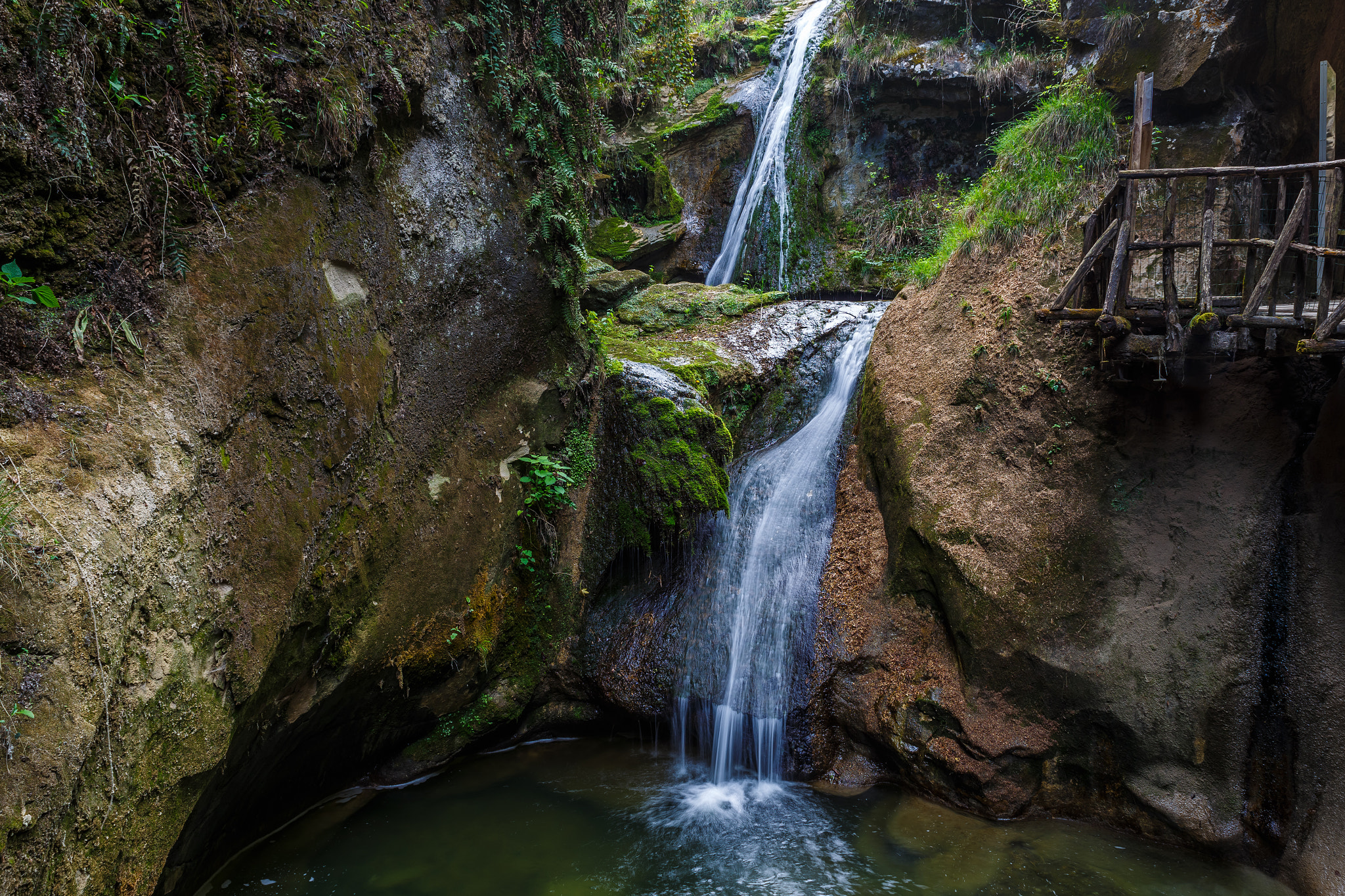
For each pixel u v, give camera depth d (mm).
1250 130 6176
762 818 5512
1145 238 6035
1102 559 5523
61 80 3111
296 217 4160
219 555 3627
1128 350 4934
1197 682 5184
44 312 3100
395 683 5359
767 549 7035
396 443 4988
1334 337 4344
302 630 4324
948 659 5891
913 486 6168
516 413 6234
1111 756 5414
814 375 8312
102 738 2904
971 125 10844
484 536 5941
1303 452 5133
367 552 4762
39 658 2639
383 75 4680
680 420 6758
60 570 2717
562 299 6531
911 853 5098
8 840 2467
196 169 3643
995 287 6266
